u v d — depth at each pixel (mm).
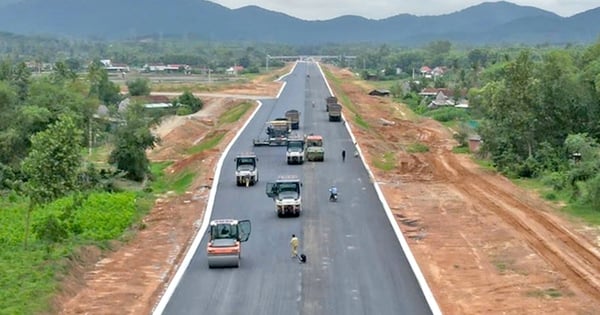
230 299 52656
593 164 91125
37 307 49188
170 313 49938
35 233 69188
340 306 50938
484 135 116000
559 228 74188
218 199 86812
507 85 113000
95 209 80375
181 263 62156
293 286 55500
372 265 60812
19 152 115125
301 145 109312
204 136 155375
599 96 109188
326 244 67375
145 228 75062
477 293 53812
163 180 108438
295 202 76875
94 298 53062
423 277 57469
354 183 95500
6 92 125688
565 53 118750
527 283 56000
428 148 139500
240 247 63562
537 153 108750
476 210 82000
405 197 88250
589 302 51531
